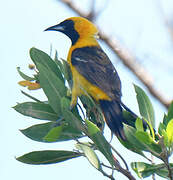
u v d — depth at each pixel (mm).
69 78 9648
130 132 7762
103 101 10945
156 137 7914
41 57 9070
